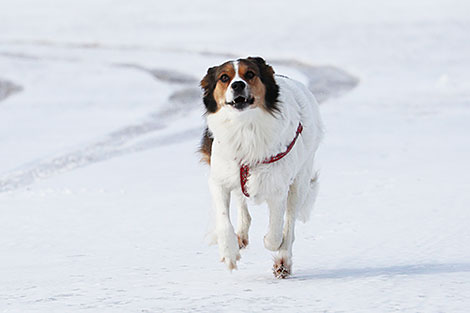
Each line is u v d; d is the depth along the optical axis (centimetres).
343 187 1293
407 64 4916
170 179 1498
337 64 5150
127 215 1153
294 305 588
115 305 618
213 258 856
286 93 795
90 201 1295
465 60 5016
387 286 642
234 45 6875
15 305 635
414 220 992
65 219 1145
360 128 2217
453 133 2019
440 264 744
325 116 2581
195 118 2817
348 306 575
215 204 784
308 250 872
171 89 3941
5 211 1240
